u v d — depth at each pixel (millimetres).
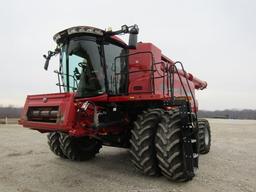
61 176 5656
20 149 9070
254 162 7004
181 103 5586
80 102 5203
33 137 12898
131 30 5457
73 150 6934
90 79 5801
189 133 5340
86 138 7109
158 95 5547
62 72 6227
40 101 5496
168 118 5273
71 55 5988
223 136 13562
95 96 5738
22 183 5180
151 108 6285
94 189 4805
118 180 5332
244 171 6039
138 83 6223
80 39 5852
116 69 6176
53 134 7324
